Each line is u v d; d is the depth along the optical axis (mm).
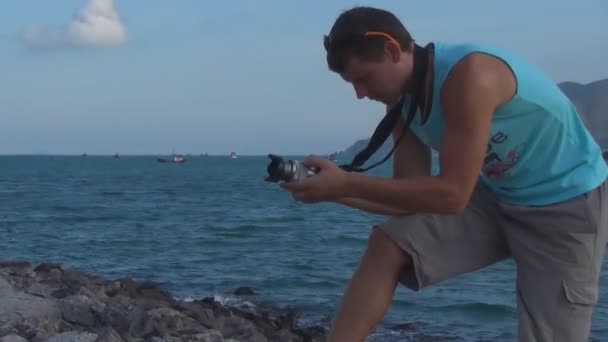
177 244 19688
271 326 8633
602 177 3473
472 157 3148
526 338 3629
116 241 20156
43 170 109062
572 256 3492
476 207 3643
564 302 3541
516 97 3221
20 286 6945
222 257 17031
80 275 8227
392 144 3678
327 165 3229
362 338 3564
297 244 20062
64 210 32875
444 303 11406
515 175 3455
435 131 3355
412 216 3590
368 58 3193
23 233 22438
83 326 5898
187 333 6094
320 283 13227
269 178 3242
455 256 3611
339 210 34250
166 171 109062
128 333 5773
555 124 3328
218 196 45500
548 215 3477
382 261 3584
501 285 13008
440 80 3211
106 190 52312
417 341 9125
